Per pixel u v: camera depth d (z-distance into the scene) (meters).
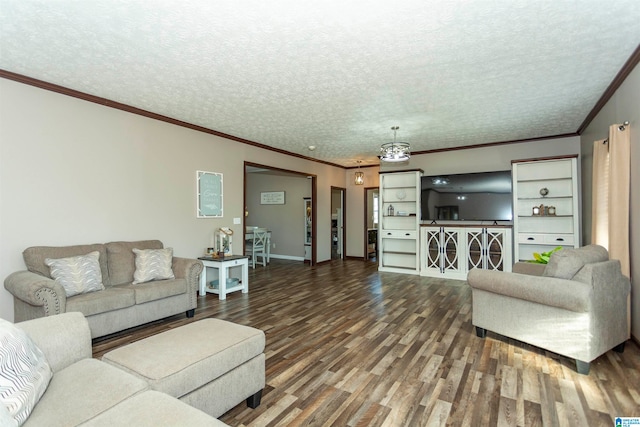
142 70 2.99
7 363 1.21
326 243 8.07
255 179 9.41
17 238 3.12
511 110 4.16
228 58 2.75
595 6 2.07
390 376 2.41
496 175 5.81
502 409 1.99
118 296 3.11
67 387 1.41
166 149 4.41
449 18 2.19
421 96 3.63
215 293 4.89
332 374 2.44
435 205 6.33
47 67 2.93
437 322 3.60
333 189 8.29
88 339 1.80
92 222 3.66
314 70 2.98
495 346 2.93
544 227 5.53
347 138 5.58
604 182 3.70
